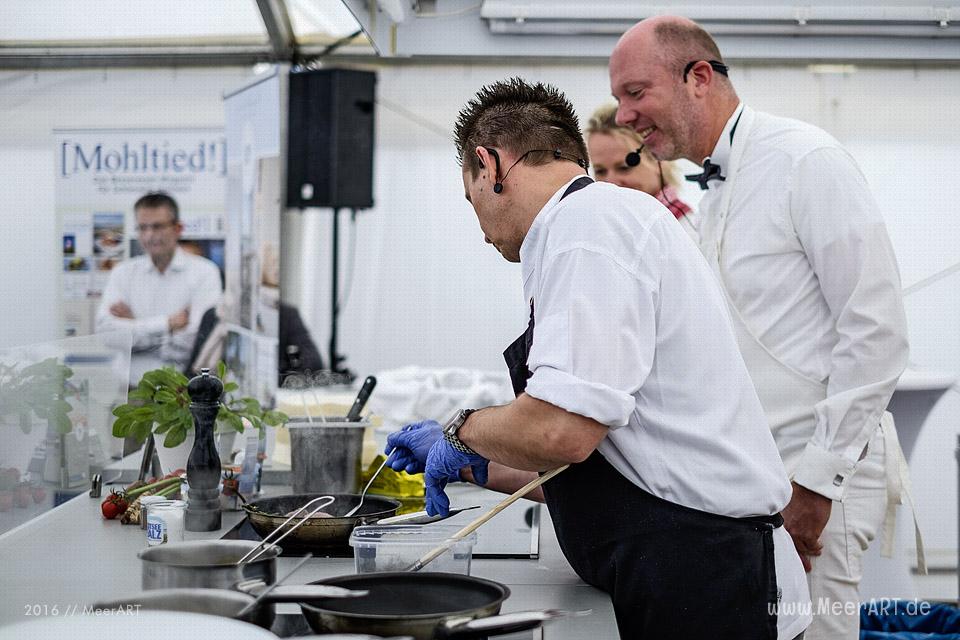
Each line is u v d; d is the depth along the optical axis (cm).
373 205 468
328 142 454
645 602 144
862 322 204
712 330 145
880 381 204
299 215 516
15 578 149
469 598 123
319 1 432
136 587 144
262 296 381
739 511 142
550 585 154
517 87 160
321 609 114
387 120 500
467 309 514
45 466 199
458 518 190
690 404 144
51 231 509
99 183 494
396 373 393
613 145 308
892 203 457
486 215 157
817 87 456
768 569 143
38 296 508
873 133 457
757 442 147
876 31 314
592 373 135
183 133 489
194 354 492
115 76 503
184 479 197
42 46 484
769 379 215
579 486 147
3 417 180
